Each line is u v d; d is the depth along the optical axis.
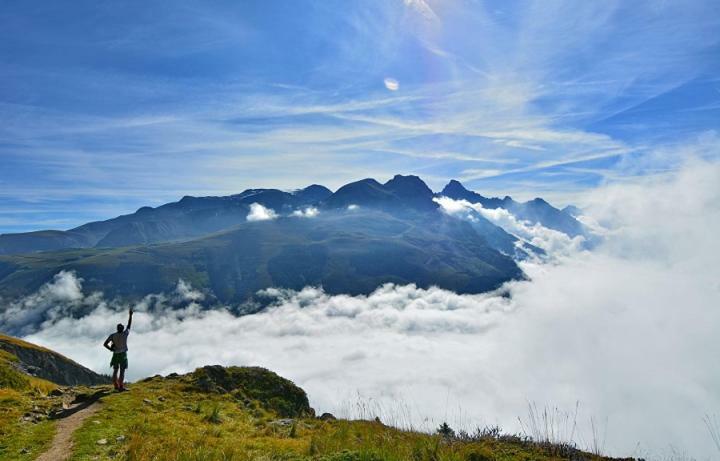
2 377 23.42
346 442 14.09
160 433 15.02
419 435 14.18
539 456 11.69
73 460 11.98
